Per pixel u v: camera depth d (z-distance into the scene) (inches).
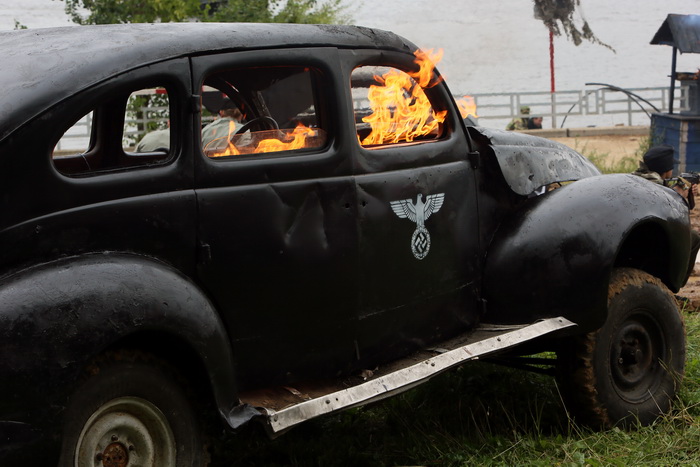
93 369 120.0
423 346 165.8
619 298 185.2
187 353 127.6
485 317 179.2
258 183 137.8
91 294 115.8
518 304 176.7
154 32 134.6
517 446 174.1
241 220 135.7
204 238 132.0
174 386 129.5
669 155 288.7
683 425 185.8
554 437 179.9
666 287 195.0
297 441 178.7
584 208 179.2
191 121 131.4
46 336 111.5
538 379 210.2
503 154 178.9
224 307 135.2
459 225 171.3
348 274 149.2
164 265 127.4
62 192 118.8
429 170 164.2
